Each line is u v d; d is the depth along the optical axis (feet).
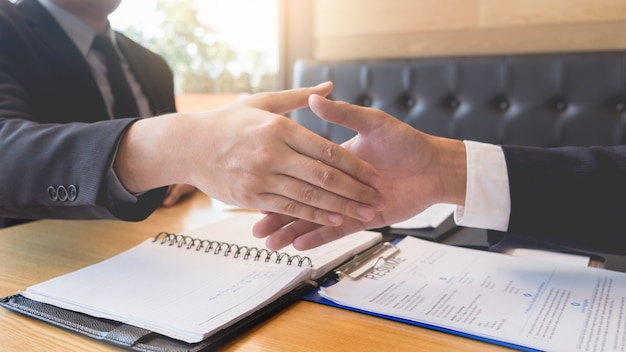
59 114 3.58
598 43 5.61
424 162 1.96
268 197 1.73
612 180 1.84
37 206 2.09
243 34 8.13
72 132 2.03
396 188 2.01
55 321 1.50
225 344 1.39
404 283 1.80
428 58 5.82
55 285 1.74
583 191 1.84
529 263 1.99
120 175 1.94
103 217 2.08
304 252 2.07
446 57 5.74
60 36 3.72
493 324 1.45
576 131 5.11
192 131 1.79
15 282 1.89
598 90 5.00
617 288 1.72
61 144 2.01
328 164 1.67
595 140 5.05
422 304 1.61
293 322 1.53
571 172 1.87
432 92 5.71
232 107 1.85
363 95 6.09
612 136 4.98
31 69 3.45
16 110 2.97
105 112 3.80
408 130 1.92
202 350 1.31
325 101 1.85
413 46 6.49
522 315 1.51
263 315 1.53
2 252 2.27
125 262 1.98
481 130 5.50
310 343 1.40
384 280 1.83
